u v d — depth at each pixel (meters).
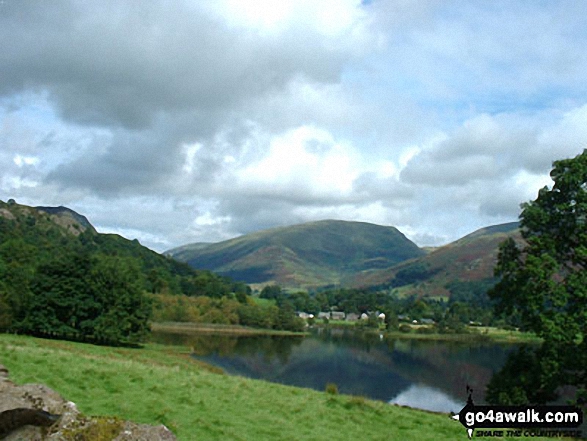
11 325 78.06
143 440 7.60
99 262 86.19
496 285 33.59
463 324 179.12
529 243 32.69
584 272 29.98
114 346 79.88
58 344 60.59
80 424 7.84
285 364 84.75
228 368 73.12
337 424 19.47
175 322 153.75
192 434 15.40
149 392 19.58
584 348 28.64
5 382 10.27
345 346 126.31
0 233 192.88
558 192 32.12
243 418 18.22
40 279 80.81
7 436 8.16
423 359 101.38
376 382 70.06
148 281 174.25
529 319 30.69
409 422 21.41
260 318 167.38
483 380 74.44
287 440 16.50
